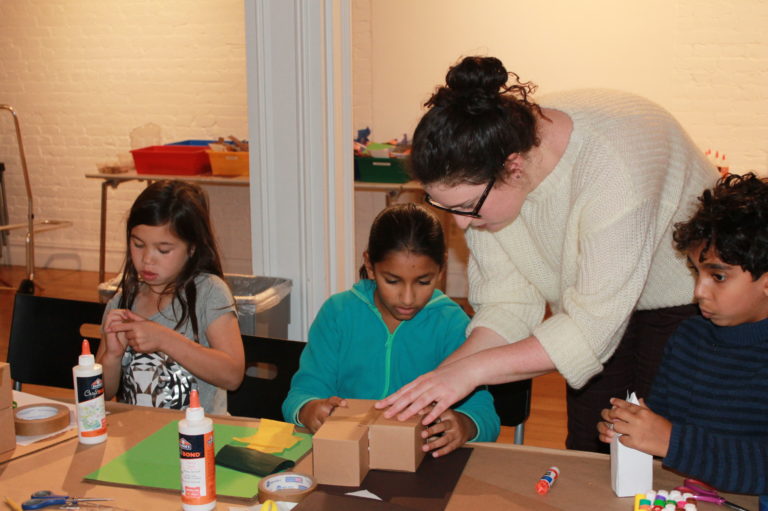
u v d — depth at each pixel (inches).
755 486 44.3
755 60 168.4
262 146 102.9
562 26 177.2
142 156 179.5
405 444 47.9
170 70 203.8
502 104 45.8
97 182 214.4
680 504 42.8
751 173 51.4
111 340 68.6
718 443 45.1
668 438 44.8
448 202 48.8
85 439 52.7
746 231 46.0
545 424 121.0
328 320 66.6
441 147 45.9
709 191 50.1
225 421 56.9
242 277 103.9
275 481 46.0
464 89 46.0
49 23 209.5
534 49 179.9
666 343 57.0
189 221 72.4
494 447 52.0
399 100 191.0
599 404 66.8
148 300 75.8
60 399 62.7
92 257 218.4
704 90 172.4
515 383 67.4
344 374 66.2
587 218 49.9
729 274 47.7
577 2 175.5
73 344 78.6
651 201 49.1
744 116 171.2
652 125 51.6
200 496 43.4
